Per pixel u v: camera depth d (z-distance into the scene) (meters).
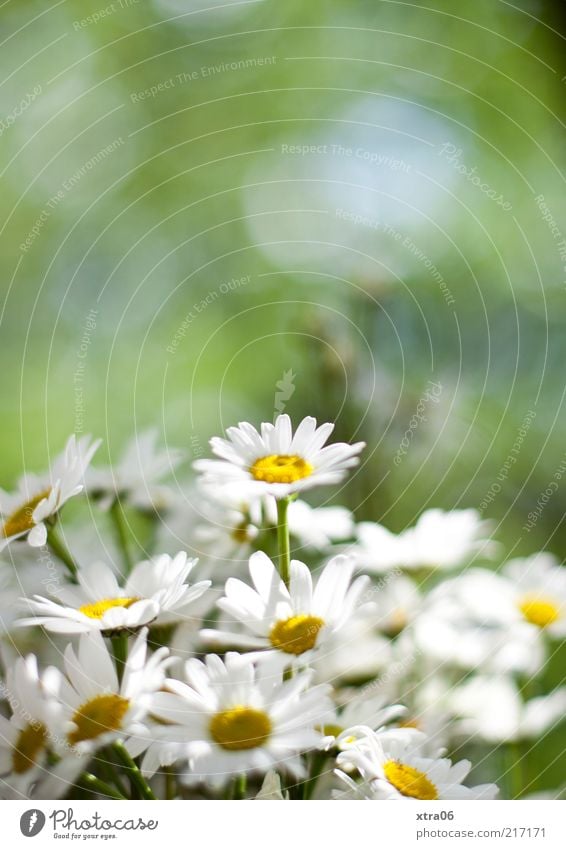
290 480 0.55
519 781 0.57
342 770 0.53
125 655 0.53
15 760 0.51
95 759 0.52
